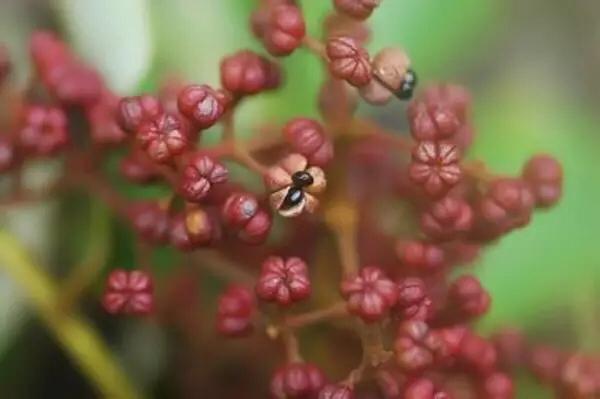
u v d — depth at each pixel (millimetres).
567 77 320
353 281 258
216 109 260
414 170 263
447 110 265
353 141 271
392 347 260
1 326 309
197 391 301
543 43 320
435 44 302
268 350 292
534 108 313
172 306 295
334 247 272
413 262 269
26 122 279
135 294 270
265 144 267
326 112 271
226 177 259
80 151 285
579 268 297
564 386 285
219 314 266
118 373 291
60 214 306
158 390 303
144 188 294
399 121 305
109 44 301
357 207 272
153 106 263
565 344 300
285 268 259
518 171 304
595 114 315
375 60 262
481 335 285
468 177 273
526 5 319
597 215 298
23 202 288
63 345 296
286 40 263
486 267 294
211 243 264
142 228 272
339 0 264
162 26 301
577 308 299
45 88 287
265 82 264
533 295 295
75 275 290
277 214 262
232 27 301
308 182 255
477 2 303
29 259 290
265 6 270
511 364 286
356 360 271
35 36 288
